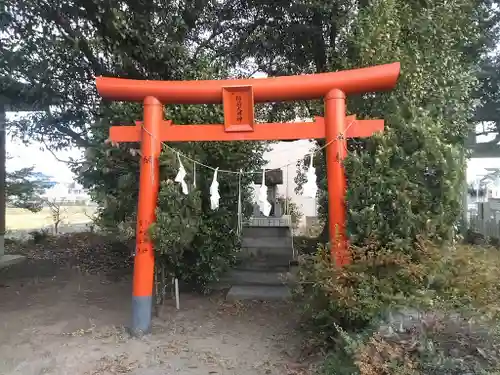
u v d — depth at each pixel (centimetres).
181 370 422
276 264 824
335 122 481
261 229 943
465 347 327
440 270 410
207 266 656
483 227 1143
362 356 329
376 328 371
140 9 613
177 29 657
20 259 995
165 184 516
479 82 689
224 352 466
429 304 377
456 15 557
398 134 457
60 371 420
